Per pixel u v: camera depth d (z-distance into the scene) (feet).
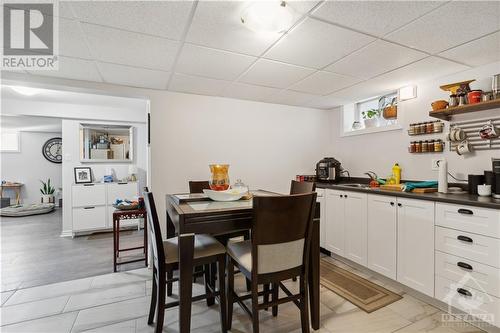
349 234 8.87
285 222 4.55
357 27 5.08
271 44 5.80
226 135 10.50
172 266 5.60
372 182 9.23
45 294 7.09
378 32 5.27
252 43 5.75
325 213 10.09
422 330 5.43
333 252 9.67
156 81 8.38
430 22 4.88
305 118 12.33
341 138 12.11
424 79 8.28
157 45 5.82
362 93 9.89
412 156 8.90
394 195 7.20
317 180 11.64
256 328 4.55
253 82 8.52
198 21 4.85
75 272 8.66
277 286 5.94
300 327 5.61
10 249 11.30
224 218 4.69
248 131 10.97
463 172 7.41
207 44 5.79
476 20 4.79
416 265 6.63
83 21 4.83
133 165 15.85
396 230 7.16
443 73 7.70
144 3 4.30
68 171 14.06
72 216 13.44
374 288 7.32
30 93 11.39
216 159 10.30
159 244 5.09
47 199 22.20
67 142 14.03
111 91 8.66
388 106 9.84
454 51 6.15
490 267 5.19
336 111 12.36
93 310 6.29
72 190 13.50
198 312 6.22
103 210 14.10
